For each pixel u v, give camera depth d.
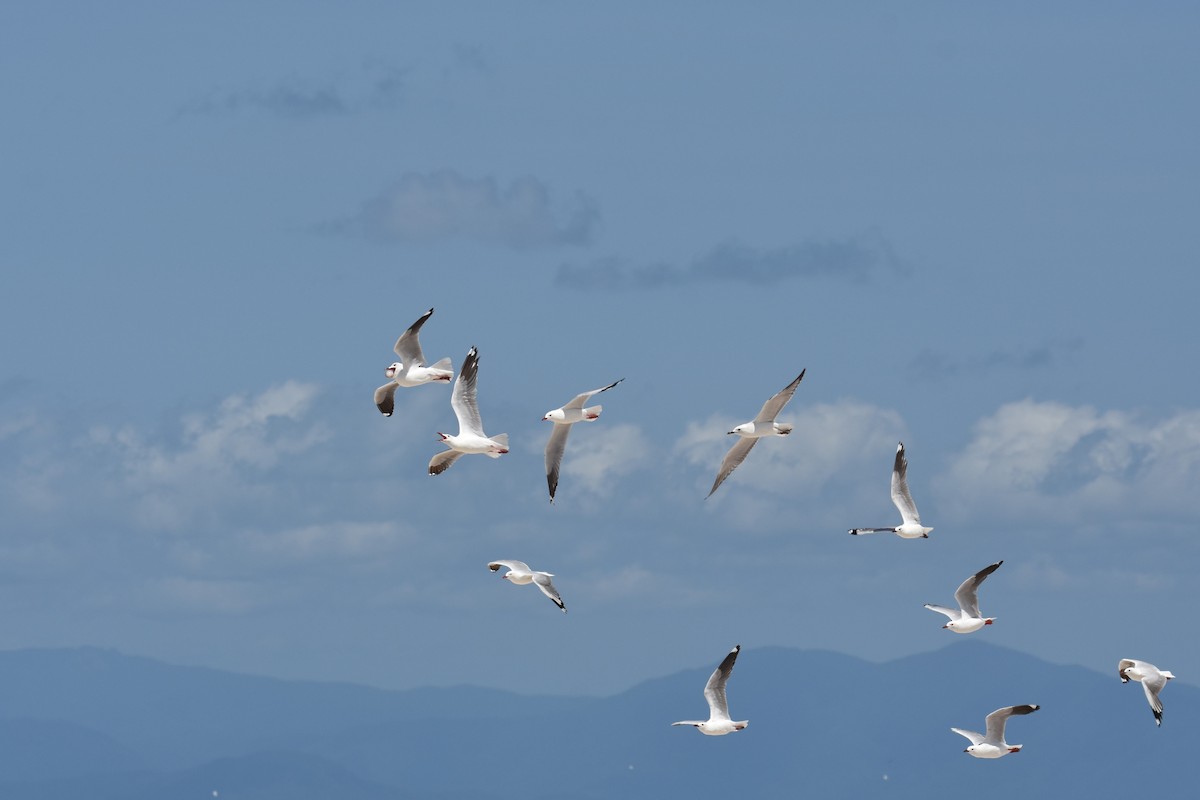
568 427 68.69
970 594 69.31
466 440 65.00
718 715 67.00
